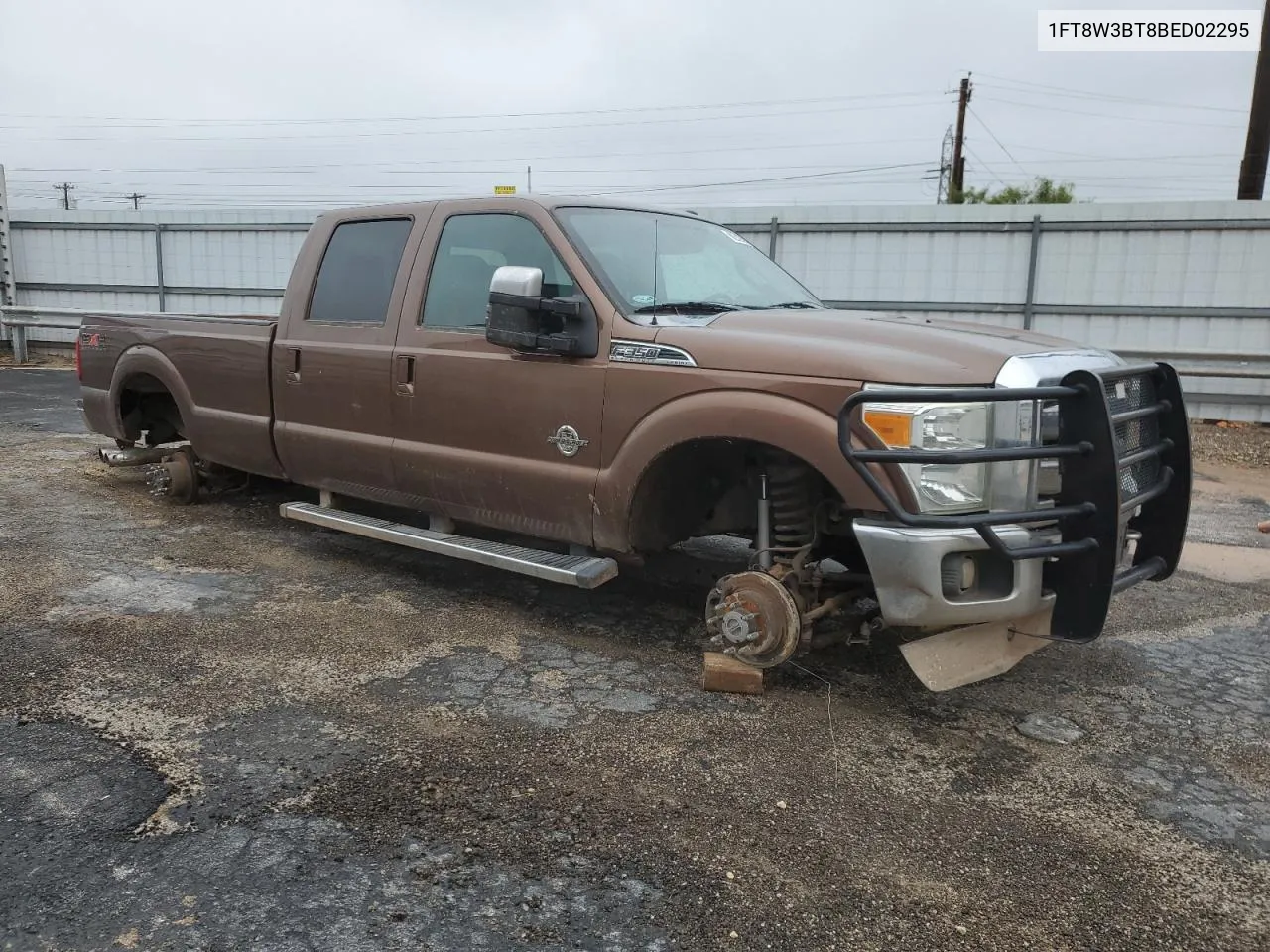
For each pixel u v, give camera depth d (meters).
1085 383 3.23
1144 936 2.45
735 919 2.47
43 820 2.82
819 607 3.90
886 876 2.68
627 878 2.63
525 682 3.96
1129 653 4.55
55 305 18.00
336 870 2.62
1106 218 12.27
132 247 17.41
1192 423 12.30
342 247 5.25
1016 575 3.29
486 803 2.99
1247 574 6.02
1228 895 2.63
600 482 4.02
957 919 2.50
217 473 6.90
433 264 4.76
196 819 2.85
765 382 3.53
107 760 3.20
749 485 4.07
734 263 4.90
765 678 4.04
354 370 5.01
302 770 3.17
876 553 3.31
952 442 3.24
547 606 4.96
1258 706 3.95
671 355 3.80
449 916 2.45
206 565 5.51
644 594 5.19
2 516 6.46
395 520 6.08
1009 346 3.51
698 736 3.50
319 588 5.16
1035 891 2.63
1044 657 4.45
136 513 6.68
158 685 3.81
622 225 4.57
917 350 3.45
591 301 4.08
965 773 3.29
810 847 2.80
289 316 5.44
